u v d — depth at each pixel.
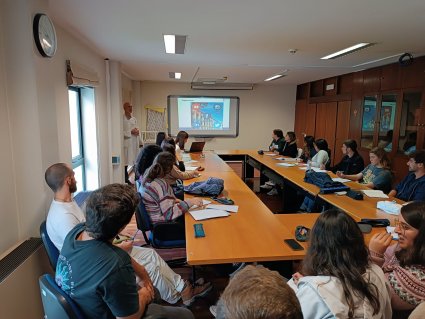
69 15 2.72
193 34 3.37
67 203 1.91
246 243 1.86
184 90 8.78
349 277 1.06
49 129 2.21
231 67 5.78
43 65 2.11
